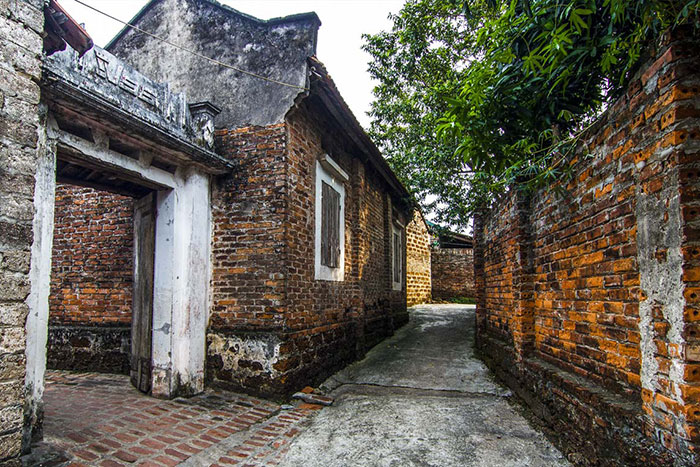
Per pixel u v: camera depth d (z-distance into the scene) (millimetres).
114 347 6180
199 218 5355
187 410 4609
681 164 2219
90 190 6555
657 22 2416
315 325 6051
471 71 3957
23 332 2729
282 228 5289
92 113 3688
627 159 2762
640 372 2631
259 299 5273
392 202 11391
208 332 5434
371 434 4109
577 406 3264
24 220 2781
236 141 5652
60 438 3613
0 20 2711
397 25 11383
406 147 12594
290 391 5184
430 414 4633
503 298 5934
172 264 5090
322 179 6621
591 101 3609
